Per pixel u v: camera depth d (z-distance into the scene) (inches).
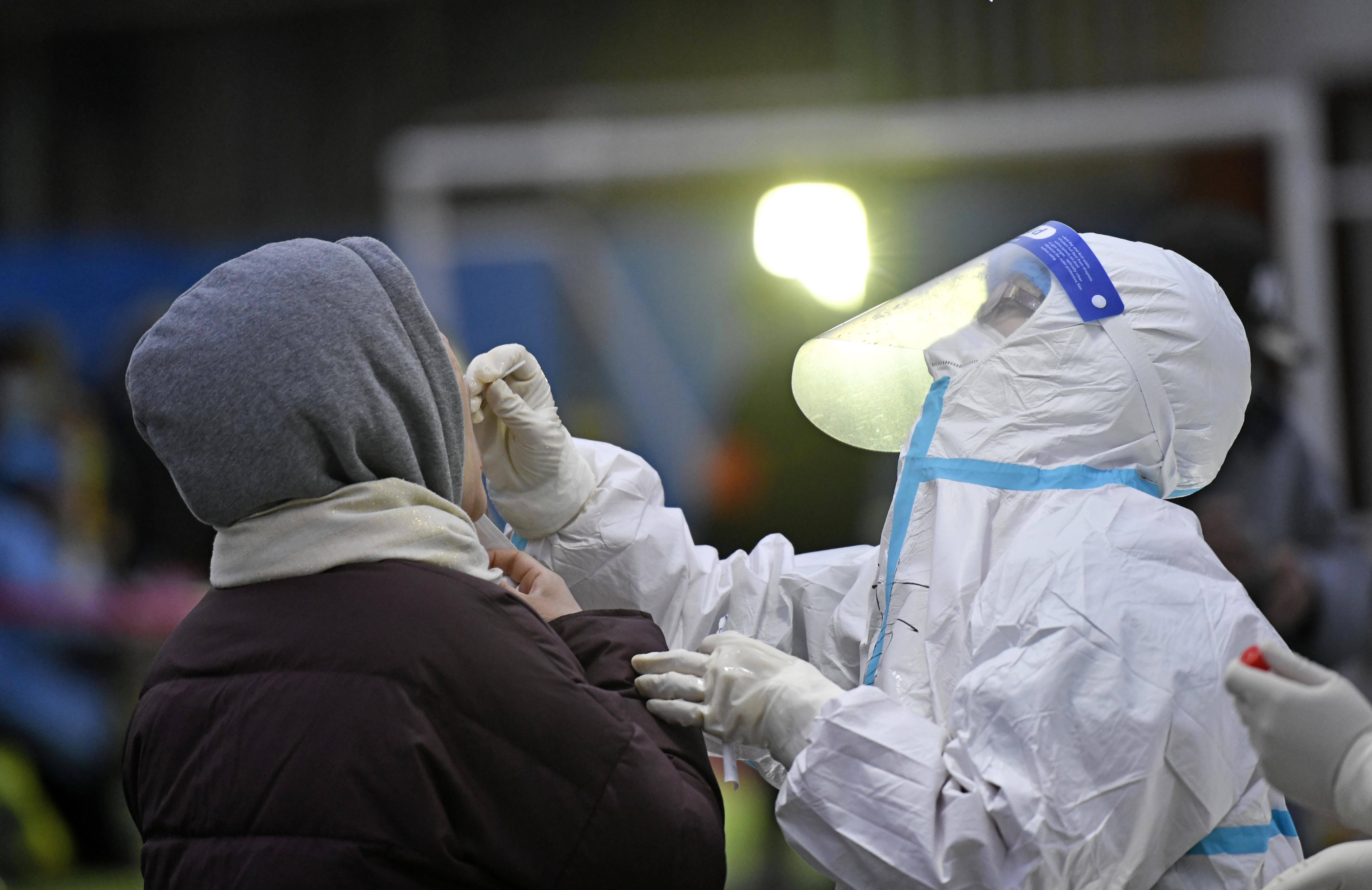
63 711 612.4
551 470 241.1
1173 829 187.3
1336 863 174.1
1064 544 193.0
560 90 784.3
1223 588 193.0
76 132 854.5
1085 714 180.7
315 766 174.7
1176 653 184.9
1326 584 332.5
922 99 737.6
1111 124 712.4
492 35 796.6
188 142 845.8
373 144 818.8
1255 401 337.4
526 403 242.1
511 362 237.1
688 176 757.9
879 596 215.8
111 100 850.1
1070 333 204.4
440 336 194.1
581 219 773.3
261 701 179.5
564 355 770.2
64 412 686.5
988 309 217.5
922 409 228.4
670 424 756.0
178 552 656.4
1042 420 204.7
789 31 754.2
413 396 186.7
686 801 186.9
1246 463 335.6
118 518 660.7
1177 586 190.1
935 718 198.1
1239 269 334.3
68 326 780.6
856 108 743.7
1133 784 179.2
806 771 187.6
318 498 185.2
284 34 828.6
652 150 757.9
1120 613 186.2
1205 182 708.0
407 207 787.4
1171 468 207.0
